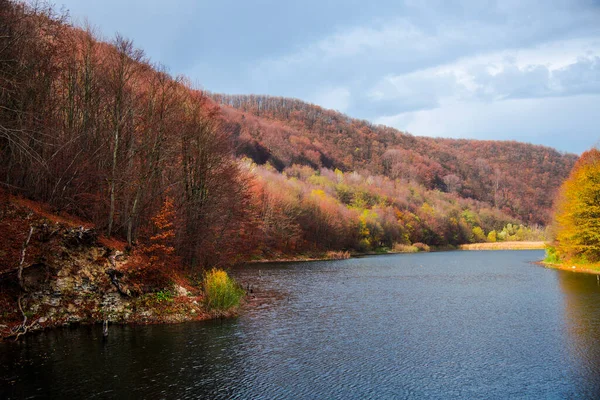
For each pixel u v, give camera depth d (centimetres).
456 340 2720
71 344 2366
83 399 1719
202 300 3341
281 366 2203
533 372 2142
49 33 3158
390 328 3028
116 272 2953
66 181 3150
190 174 4081
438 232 17562
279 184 11294
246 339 2658
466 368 2200
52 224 2822
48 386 1830
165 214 3372
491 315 3453
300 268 7500
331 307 3778
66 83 3441
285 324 3105
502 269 7362
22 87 2778
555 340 2700
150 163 3488
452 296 4431
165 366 2125
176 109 3806
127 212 3384
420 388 1942
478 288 5000
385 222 15225
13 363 2067
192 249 3978
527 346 2577
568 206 6994
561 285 5078
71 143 3175
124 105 3397
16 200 2825
